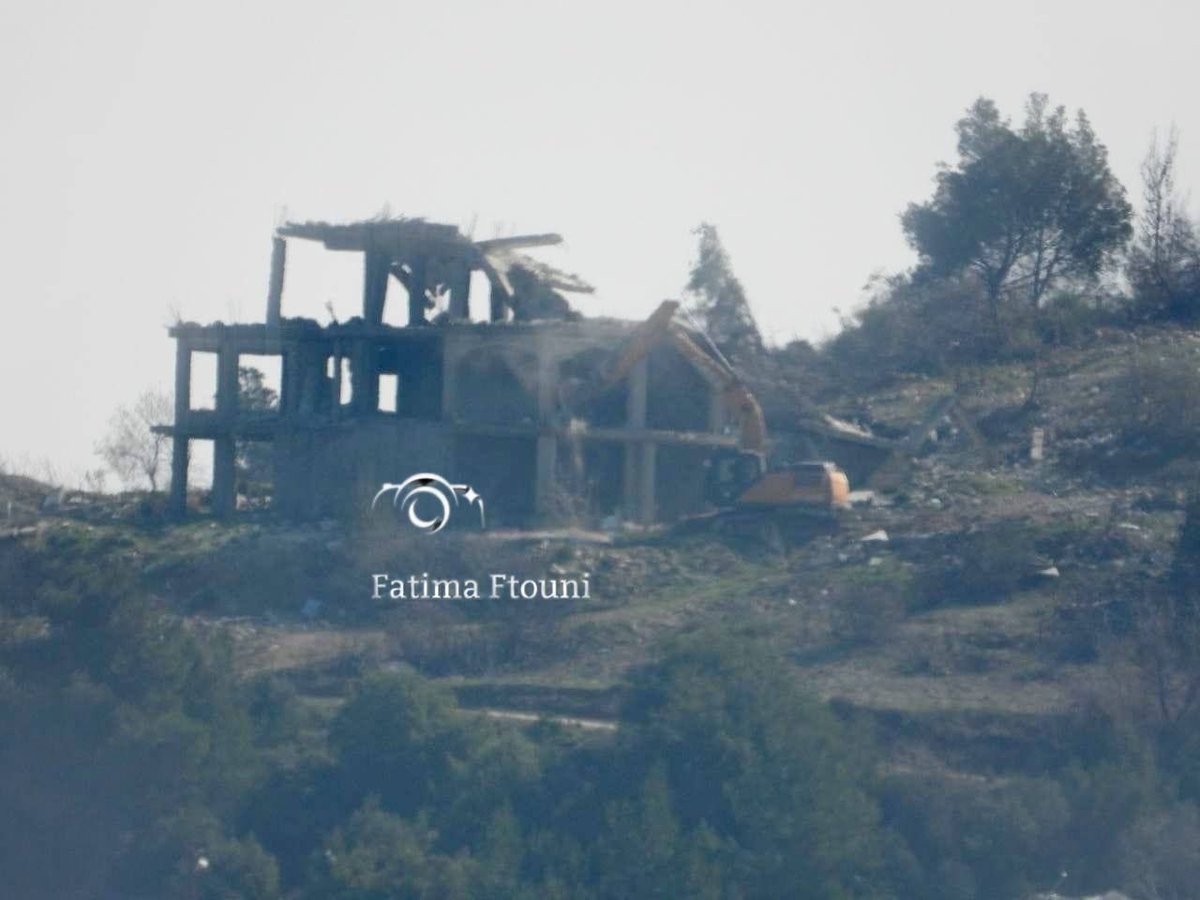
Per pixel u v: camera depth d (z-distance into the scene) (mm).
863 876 138250
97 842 150750
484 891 136250
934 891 137500
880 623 178625
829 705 160250
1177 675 162000
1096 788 142000
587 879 137750
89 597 167250
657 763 145875
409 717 154750
